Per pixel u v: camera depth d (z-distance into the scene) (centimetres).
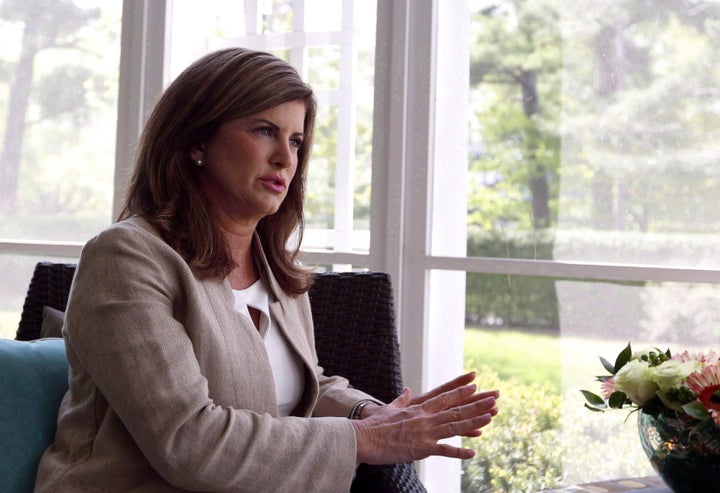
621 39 305
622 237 304
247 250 241
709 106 294
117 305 196
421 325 326
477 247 324
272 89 223
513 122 320
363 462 216
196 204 220
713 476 190
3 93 383
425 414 219
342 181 346
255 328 222
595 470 307
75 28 377
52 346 238
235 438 196
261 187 225
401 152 325
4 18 383
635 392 195
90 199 374
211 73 223
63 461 207
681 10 297
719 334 289
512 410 319
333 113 348
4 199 383
